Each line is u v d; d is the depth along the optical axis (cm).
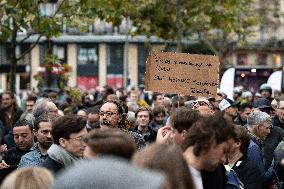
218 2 2684
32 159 846
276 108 1466
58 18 1481
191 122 625
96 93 3167
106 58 6788
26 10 1447
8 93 1493
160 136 642
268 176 865
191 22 2681
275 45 6644
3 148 1008
